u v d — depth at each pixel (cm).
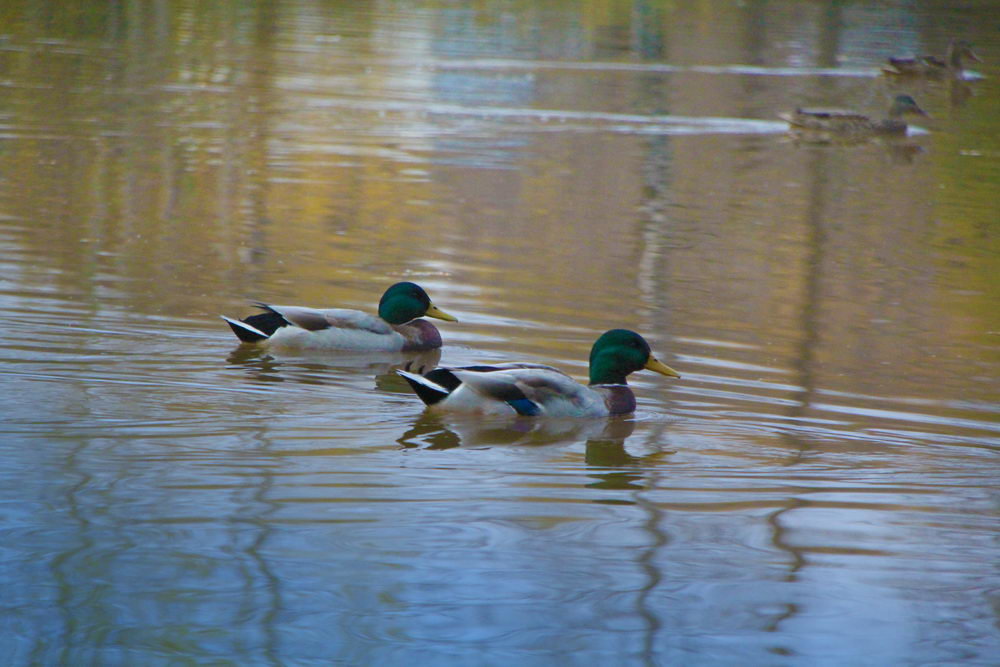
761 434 1220
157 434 1139
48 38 4734
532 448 1158
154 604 806
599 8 6638
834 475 1100
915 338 1581
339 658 740
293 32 5294
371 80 4019
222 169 2586
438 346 1513
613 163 2844
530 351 1493
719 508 1012
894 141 3334
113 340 1436
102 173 2492
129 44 4681
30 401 1203
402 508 987
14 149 2697
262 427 1178
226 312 1596
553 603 825
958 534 962
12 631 771
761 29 5909
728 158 2981
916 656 765
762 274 1905
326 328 1464
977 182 2761
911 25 6194
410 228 2153
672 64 4709
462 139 3059
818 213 2386
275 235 2058
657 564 895
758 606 828
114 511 954
